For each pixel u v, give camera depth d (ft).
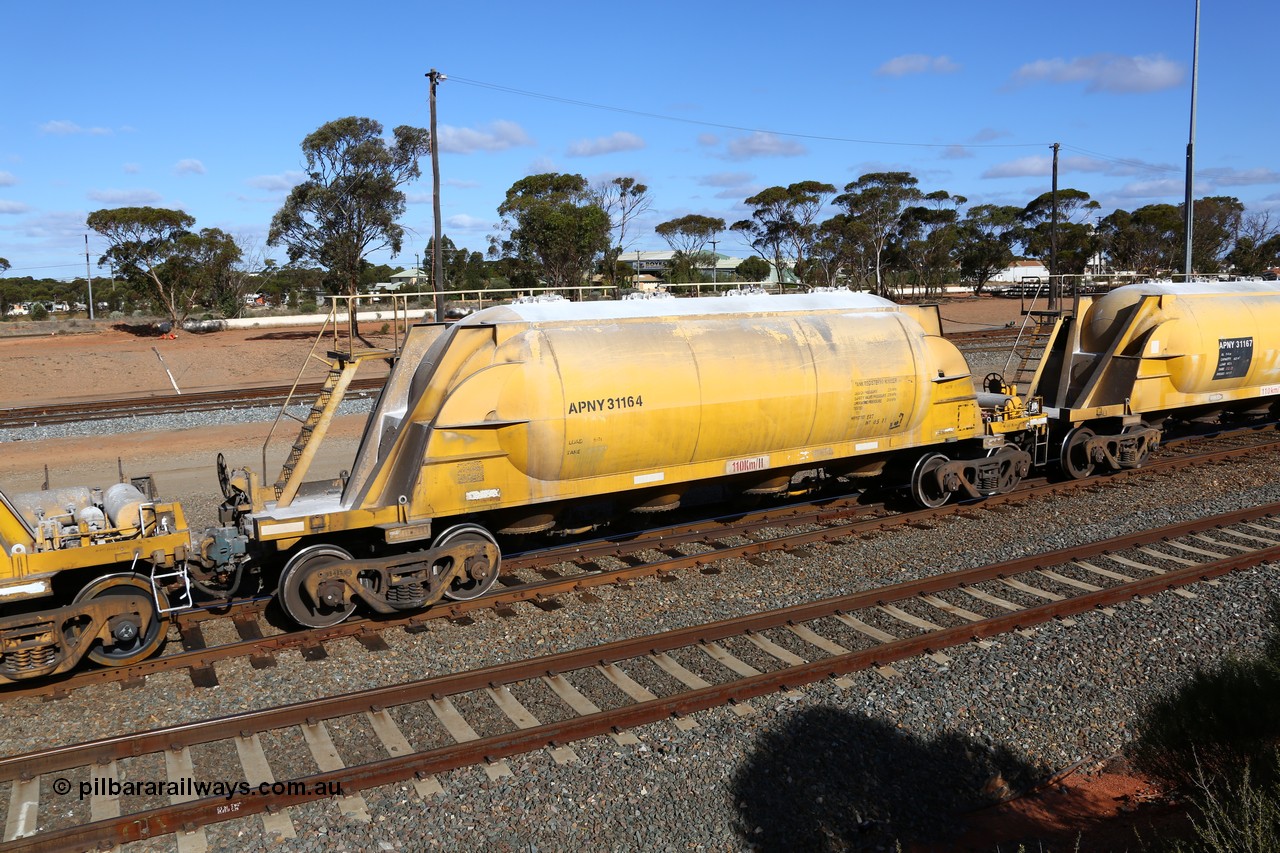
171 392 101.09
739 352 35.96
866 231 203.62
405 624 30.55
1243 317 53.67
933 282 227.40
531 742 22.20
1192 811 19.17
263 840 18.93
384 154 140.36
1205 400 53.72
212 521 43.01
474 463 31.32
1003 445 45.70
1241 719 19.89
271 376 113.70
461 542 31.48
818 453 38.91
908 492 45.47
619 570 34.81
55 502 29.96
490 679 25.57
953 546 38.32
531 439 31.71
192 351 127.03
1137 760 21.56
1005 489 45.73
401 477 31.09
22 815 19.60
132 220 155.53
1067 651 27.73
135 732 23.24
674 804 20.36
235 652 27.94
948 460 43.75
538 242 139.85
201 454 60.49
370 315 177.47
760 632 29.43
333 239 142.51
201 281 162.50
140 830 18.89
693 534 39.32
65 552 25.44
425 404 31.32
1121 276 59.06
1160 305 50.57
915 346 40.75
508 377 31.65
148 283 160.66
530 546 38.75
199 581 30.32
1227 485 47.44
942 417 42.09
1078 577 34.35
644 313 35.37
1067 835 19.49
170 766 21.54
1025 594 32.71
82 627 26.20
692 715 23.84
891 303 41.91
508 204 147.13
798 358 37.19
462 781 20.86
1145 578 32.91
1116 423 51.13
